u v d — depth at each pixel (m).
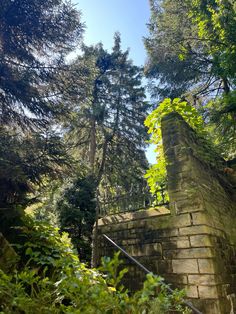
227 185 5.66
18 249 2.95
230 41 7.20
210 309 3.37
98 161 15.50
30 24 6.56
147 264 4.40
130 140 15.27
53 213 9.73
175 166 4.48
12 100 6.17
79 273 2.19
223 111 6.87
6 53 6.43
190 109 5.37
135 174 15.07
